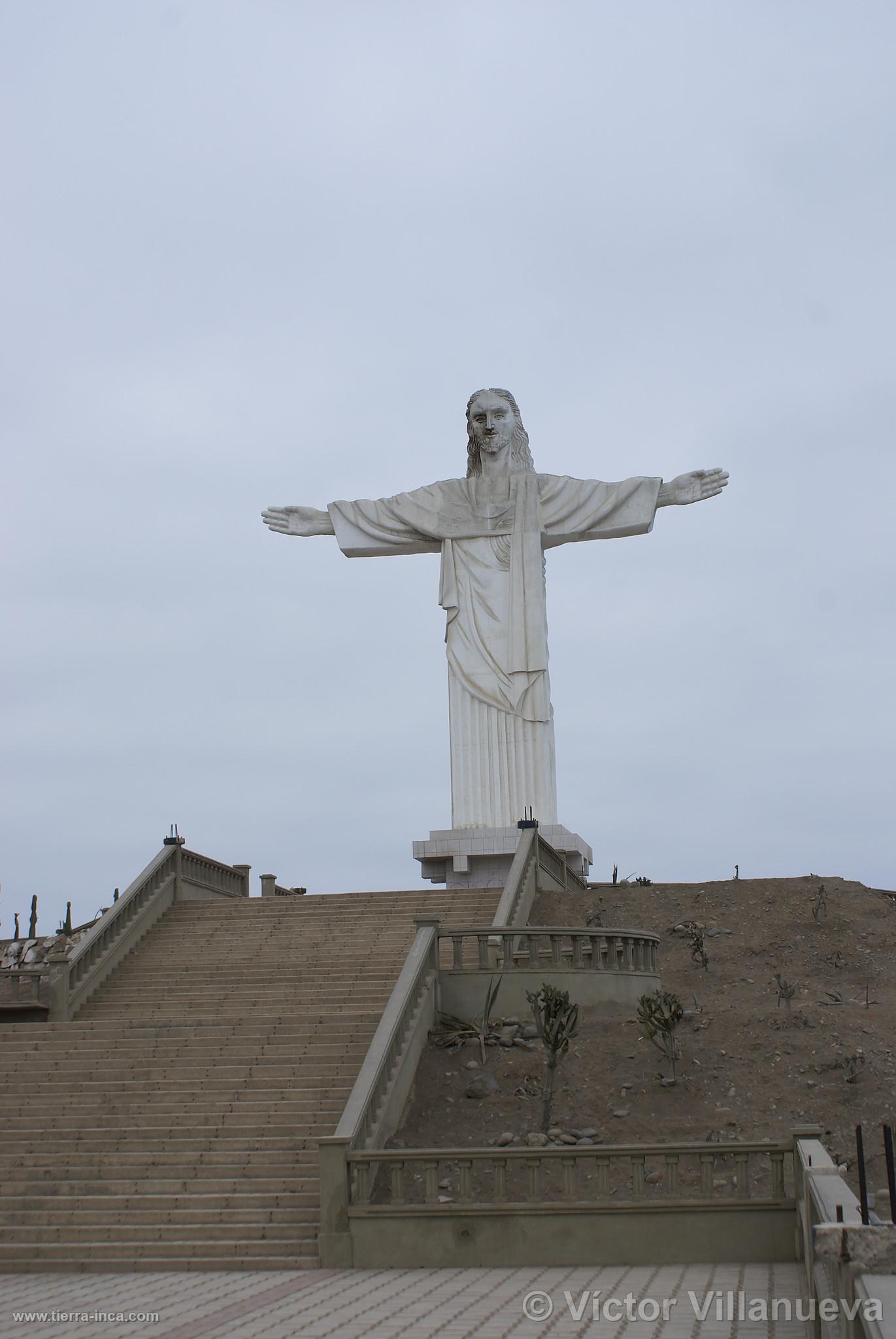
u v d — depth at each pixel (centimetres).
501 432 4222
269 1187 2025
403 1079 2342
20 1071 2502
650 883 3816
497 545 4188
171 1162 2122
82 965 2980
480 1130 2250
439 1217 1859
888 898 3569
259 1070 2398
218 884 3922
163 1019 2748
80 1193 2058
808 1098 2342
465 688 4131
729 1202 1834
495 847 3956
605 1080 2425
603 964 2803
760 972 3017
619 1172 2095
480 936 2731
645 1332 1378
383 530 4288
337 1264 1852
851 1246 995
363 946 3112
